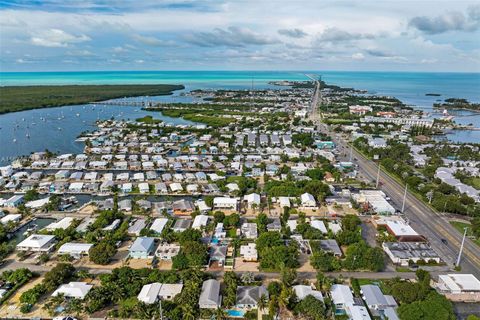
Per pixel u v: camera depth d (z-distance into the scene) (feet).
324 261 390.42
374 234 484.33
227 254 424.46
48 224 507.71
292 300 326.85
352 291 356.59
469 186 651.25
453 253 437.17
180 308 317.63
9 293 342.85
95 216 521.65
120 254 426.10
